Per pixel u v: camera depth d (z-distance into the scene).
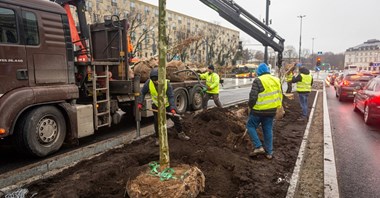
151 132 7.46
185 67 10.55
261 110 5.34
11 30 4.99
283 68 16.84
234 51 66.56
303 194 4.20
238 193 3.95
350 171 5.21
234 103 13.55
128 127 8.14
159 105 3.79
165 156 3.90
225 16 9.84
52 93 5.51
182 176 3.69
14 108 4.91
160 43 3.63
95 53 8.55
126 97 7.72
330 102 15.88
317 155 6.07
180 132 6.17
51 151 5.56
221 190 3.99
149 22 51.22
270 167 5.04
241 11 10.20
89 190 3.91
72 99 6.06
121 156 5.31
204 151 5.20
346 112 12.20
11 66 4.98
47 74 5.56
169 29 62.75
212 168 4.67
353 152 6.38
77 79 6.68
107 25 8.11
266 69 5.48
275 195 3.95
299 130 8.09
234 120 7.12
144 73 9.38
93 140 6.75
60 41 5.79
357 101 11.75
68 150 5.98
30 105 5.17
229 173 4.64
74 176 4.45
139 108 6.46
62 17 5.86
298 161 5.34
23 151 5.27
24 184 4.27
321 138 7.50
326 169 5.11
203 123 7.01
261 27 11.38
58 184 4.20
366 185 4.59
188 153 5.24
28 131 5.14
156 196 3.42
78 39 7.64
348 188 4.48
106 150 5.96
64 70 5.89
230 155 5.23
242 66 52.28
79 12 7.78
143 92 6.41
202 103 11.22
